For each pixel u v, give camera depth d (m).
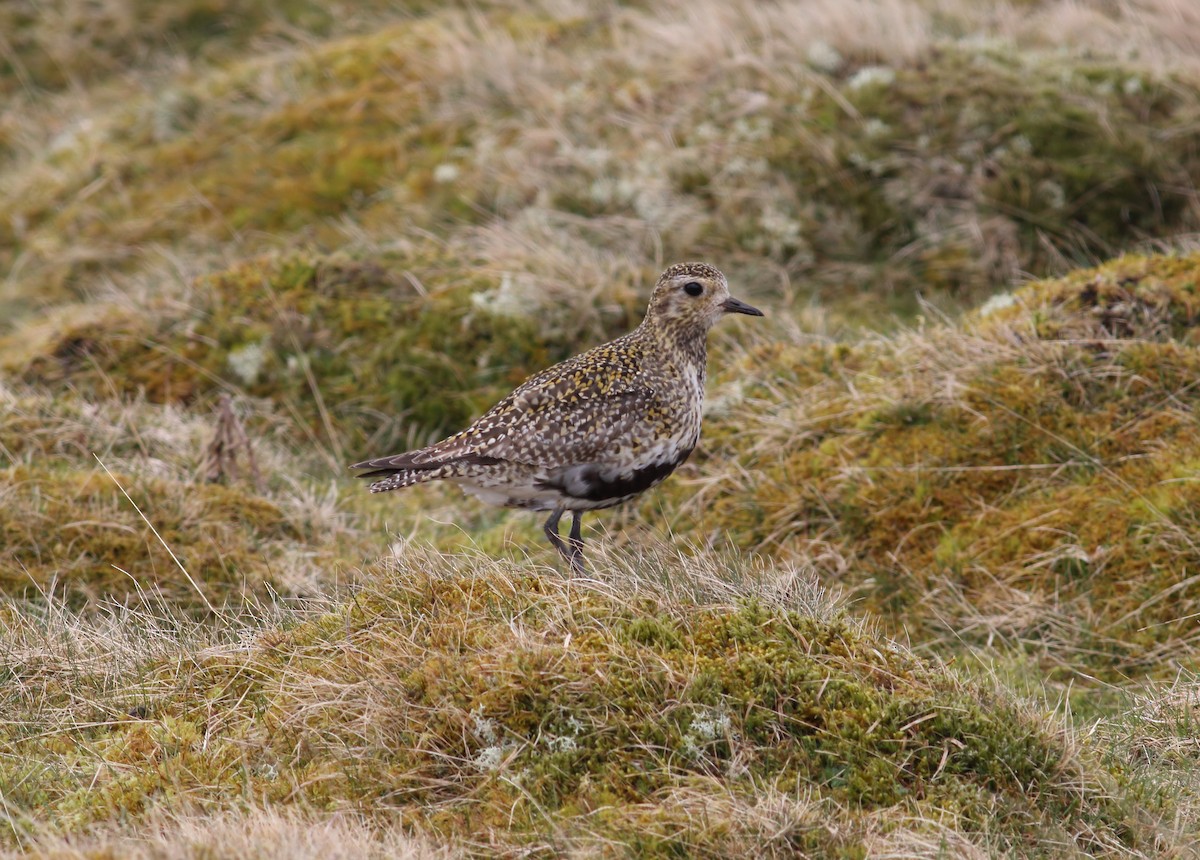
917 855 7.42
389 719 8.47
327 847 7.30
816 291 16.31
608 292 15.77
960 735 8.42
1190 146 17.05
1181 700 9.67
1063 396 12.36
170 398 15.15
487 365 15.25
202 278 16.14
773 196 16.92
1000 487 11.98
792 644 8.90
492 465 10.56
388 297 15.80
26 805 8.22
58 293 18.31
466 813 7.98
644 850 7.52
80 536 11.83
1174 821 8.21
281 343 15.42
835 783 8.11
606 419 10.59
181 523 12.27
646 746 8.17
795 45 18.55
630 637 8.85
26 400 14.05
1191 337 12.77
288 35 22.80
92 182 19.86
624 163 17.56
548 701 8.41
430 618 9.31
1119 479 11.61
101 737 9.00
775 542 12.15
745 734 8.32
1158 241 15.64
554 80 19.11
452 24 21.42
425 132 18.98
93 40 23.30
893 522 11.99
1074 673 10.61
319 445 14.66
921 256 16.47
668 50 19.06
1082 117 17.11
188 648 9.79
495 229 16.83
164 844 7.31
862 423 12.72
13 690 9.52
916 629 11.23
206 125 20.23
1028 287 14.04
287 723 8.69
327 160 18.98
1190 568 10.91
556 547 10.92
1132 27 19.69
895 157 17.00
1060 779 8.38
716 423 13.50
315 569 12.09
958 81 17.56
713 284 11.05
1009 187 16.64
